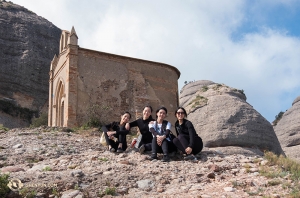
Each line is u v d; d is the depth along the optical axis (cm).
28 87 4456
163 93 2403
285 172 834
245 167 908
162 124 1052
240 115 3092
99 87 2180
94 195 720
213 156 1047
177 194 728
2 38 4731
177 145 1017
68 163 967
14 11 5369
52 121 2512
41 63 4769
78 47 2167
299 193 682
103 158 1004
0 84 4262
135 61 2341
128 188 769
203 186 783
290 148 4641
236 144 2955
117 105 2206
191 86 4825
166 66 2455
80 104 2098
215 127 3031
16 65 4506
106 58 2247
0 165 965
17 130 1659
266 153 1002
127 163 942
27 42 4888
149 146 1053
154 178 830
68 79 2095
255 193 704
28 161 1022
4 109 4012
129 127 1105
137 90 2298
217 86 3559
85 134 1711
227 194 705
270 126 3152
